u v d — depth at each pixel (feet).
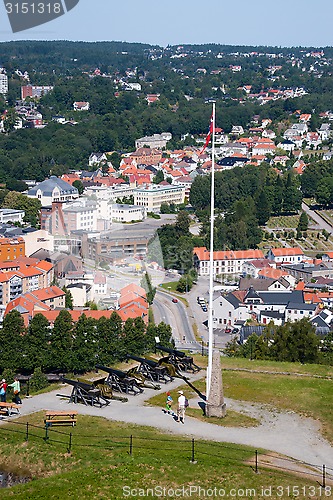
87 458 201.26
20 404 242.37
